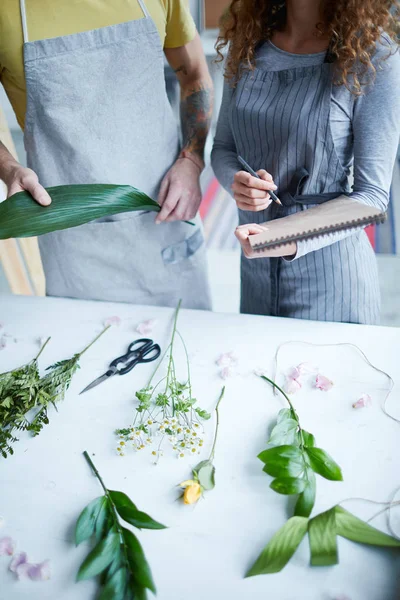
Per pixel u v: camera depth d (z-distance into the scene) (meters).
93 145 1.24
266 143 1.16
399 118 1.03
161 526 0.74
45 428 0.92
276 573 0.69
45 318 1.18
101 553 0.71
